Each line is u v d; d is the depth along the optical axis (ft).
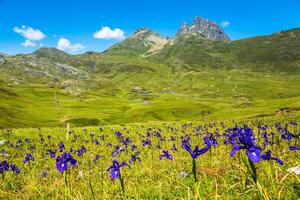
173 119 463.83
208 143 41.22
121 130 156.25
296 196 19.13
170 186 27.94
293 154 36.14
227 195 21.45
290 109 210.18
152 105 559.38
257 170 25.93
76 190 30.40
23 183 41.68
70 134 138.31
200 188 25.07
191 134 115.85
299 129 91.04
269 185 21.65
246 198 20.56
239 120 195.93
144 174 39.19
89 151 83.46
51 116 416.46
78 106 557.33
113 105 597.93
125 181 30.53
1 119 338.75
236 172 29.27
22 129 153.69
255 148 16.21
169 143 89.86
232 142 23.53
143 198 25.94
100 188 31.96
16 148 103.60
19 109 409.49
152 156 57.67
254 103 521.65
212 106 579.07
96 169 49.01
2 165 40.04
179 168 39.40
